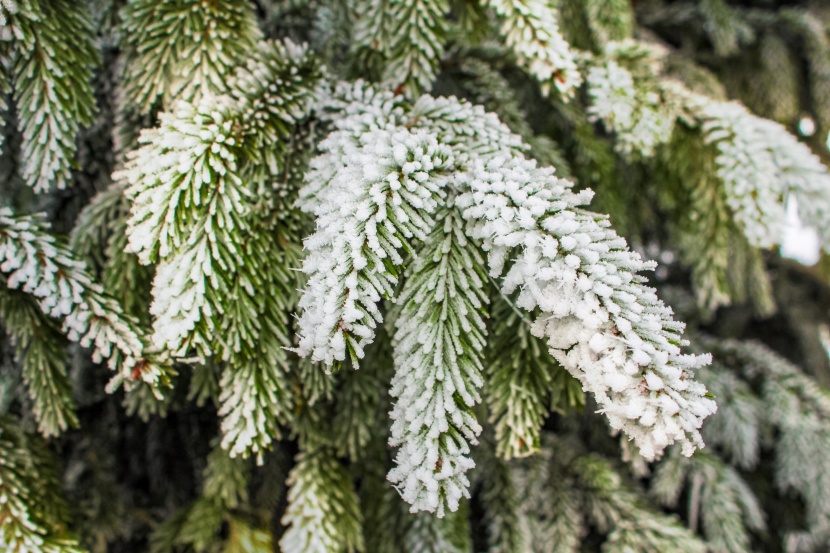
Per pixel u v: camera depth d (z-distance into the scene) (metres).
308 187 0.44
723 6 0.87
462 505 0.57
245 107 0.45
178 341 0.40
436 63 0.51
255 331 0.44
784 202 0.52
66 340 0.53
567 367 0.39
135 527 0.68
